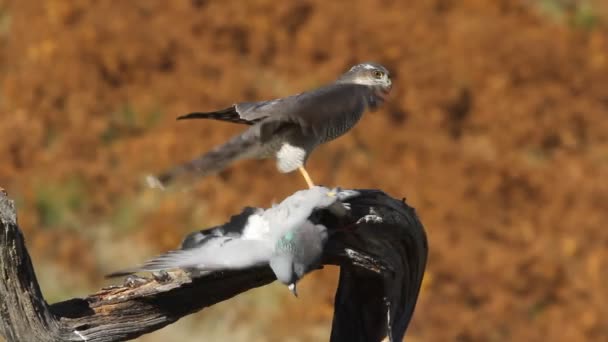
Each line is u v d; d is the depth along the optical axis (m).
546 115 22.25
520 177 19.94
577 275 18.00
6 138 18.05
